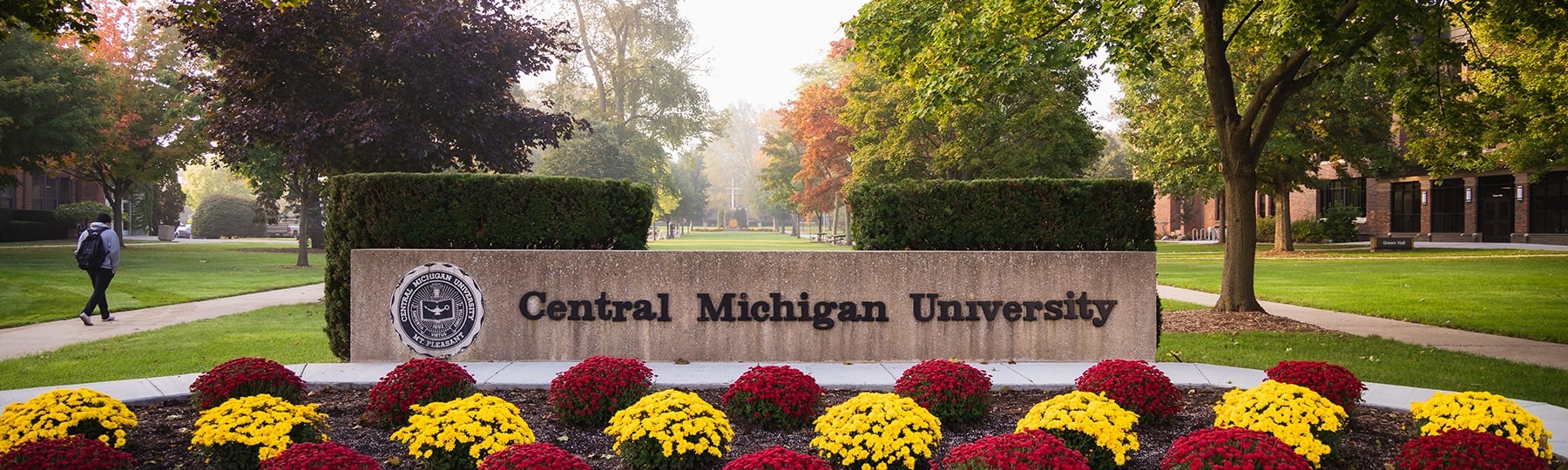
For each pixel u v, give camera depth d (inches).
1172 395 246.2
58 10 382.6
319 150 623.8
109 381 295.7
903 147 1137.4
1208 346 428.8
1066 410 208.1
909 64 529.3
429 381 240.7
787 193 2429.9
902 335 366.6
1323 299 679.7
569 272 360.5
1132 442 196.7
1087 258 367.9
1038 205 374.0
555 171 2023.9
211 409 219.8
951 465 183.3
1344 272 956.0
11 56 1128.8
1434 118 550.6
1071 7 469.7
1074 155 1077.1
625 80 2315.5
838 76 2017.7
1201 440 180.2
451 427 188.1
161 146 1558.8
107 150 1466.5
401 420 237.8
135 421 218.5
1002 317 367.2
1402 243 1379.2
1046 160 1031.6
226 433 189.9
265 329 495.5
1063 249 374.9
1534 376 344.8
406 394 237.5
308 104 620.1
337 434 231.3
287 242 2181.3
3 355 394.3
